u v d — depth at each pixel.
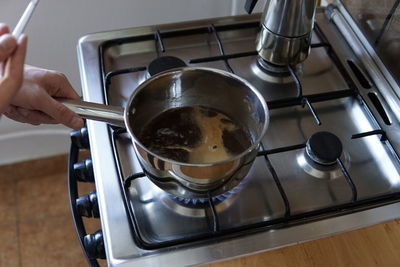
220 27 0.87
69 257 1.39
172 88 0.67
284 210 0.64
